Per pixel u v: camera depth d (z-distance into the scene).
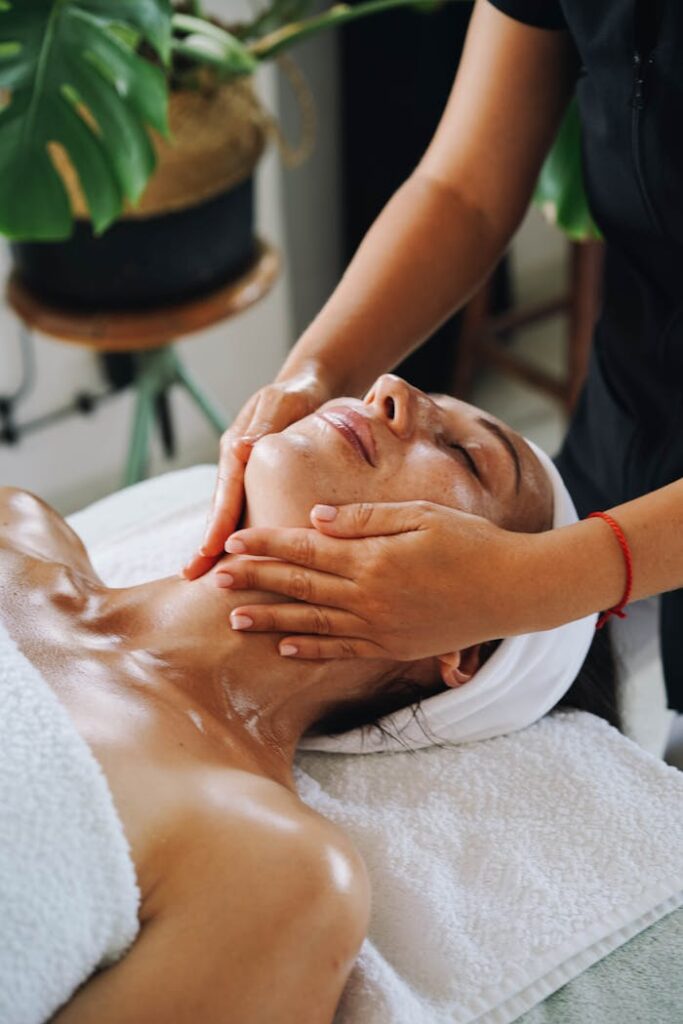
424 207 1.33
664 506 1.04
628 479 1.38
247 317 2.65
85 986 0.92
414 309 1.32
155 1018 0.89
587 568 1.02
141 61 1.63
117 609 1.19
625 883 1.10
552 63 1.27
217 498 1.18
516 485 1.24
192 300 2.05
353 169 2.64
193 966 0.90
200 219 1.96
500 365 2.64
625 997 1.03
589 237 1.78
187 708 1.10
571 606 1.03
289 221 2.68
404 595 1.03
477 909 1.09
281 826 0.97
